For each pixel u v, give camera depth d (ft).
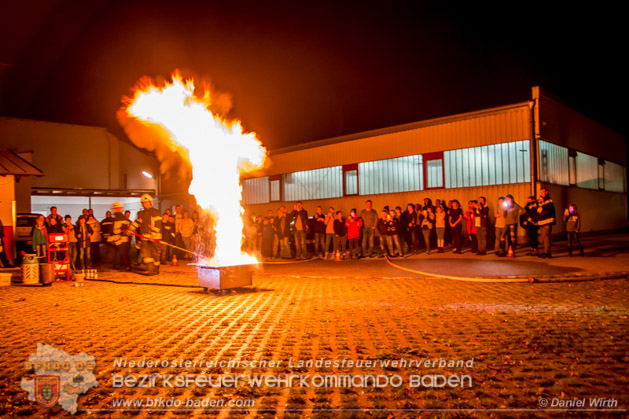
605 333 19.54
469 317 23.25
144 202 47.29
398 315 24.22
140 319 25.35
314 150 77.61
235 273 34.12
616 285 31.96
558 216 59.98
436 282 35.94
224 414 12.63
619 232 87.40
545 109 56.34
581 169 69.97
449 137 60.80
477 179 58.49
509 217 47.32
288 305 28.22
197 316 25.80
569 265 39.65
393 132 66.64
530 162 54.29
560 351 17.20
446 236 61.05
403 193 65.26
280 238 63.41
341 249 65.72
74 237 55.01
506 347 17.88
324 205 75.92
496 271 38.42
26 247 64.44
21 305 30.91
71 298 33.53
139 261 52.95
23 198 82.64
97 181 116.88
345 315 24.63
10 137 104.94
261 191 87.15
